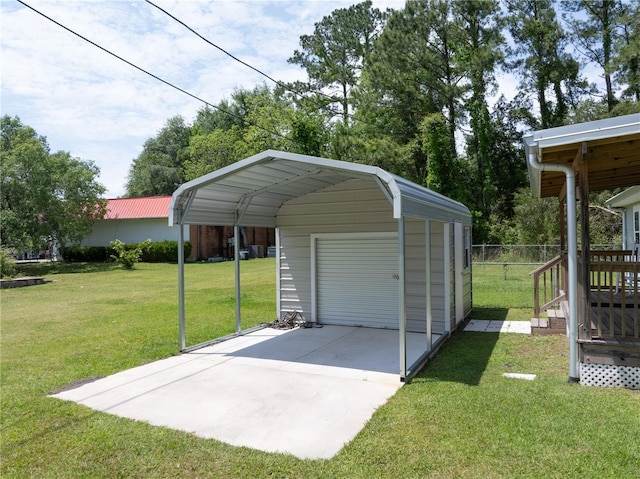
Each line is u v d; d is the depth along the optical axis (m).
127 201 30.86
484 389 4.84
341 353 6.69
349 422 4.11
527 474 3.12
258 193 7.70
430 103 25.61
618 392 4.69
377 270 8.60
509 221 24.67
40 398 4.92
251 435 3.90
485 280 15.67
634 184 8.41
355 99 27.16
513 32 25.45
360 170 5.34
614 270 5.09
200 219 7.22
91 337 8.05
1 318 10.21
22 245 22.38
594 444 3.51
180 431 4.01
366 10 32.38
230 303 12.04
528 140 4.88
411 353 6.60
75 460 3.53
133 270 23.00
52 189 23.62
